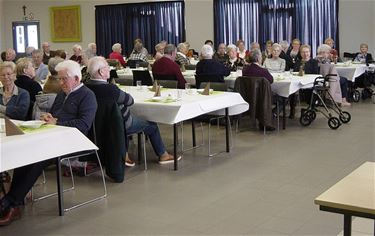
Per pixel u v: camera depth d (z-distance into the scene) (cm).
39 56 645
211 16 1143
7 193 327
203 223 316
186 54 884
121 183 404
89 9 1308
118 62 863
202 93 482
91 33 1318
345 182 185
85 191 385
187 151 508
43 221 325
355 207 160
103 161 405
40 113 379
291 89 594
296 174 420
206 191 379
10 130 296
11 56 756
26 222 323
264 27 1085
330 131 598
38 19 1406
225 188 385
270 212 333
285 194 369
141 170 440
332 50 887
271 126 589
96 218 328
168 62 624
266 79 577
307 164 451
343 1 1006
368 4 982
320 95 655
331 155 482
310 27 1043
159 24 1205
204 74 616
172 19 1188
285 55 825
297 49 923
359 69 796
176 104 420
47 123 334
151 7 1210
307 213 330
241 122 667
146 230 307
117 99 396
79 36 1336
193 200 359
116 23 1266
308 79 620
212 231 303
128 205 352
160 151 461
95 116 390
